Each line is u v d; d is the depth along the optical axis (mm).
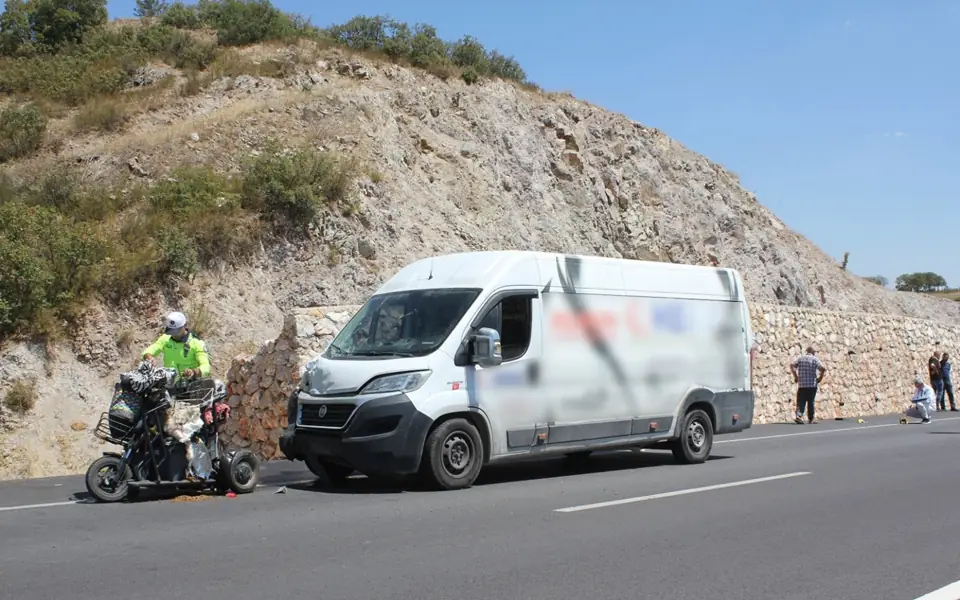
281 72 30766
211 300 18891
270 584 5930
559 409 11172
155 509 8977
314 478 11562
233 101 29031
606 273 11992
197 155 23688
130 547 7086
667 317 12703
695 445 12984
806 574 6387
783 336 23484
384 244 22703
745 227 38812
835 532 7891
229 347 18266
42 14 36031
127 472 9555
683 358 12859
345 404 9906
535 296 11086
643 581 6125
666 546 7246
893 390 27734
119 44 33812
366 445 9680
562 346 11297
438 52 34719
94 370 16312
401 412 9734
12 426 14570
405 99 30016
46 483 11773
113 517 8492
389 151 26672
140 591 5750
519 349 10867
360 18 35406
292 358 14500
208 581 6000
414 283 11305
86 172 23047
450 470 10164
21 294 16031
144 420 9484
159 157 23375
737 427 13664
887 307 49031
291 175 21797
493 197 28297
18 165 24297
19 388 14961
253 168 21953
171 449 9617
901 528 8086
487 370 10500
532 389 10914
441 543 7266
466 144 29656
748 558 6863
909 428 20250
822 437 17625
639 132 37781
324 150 25078
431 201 26125
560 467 12695
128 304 17625
